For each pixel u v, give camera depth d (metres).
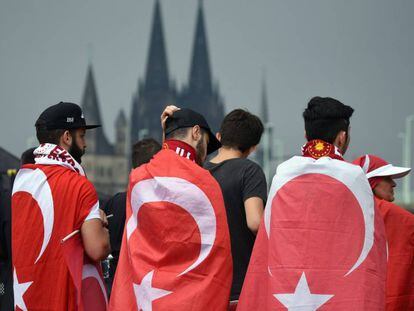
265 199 12.00
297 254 10.63
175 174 11.12
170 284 10.83
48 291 11.50
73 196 11.55
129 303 11.08
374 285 10.61
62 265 11.49
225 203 12.00
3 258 12.80
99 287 11.66
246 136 12.52
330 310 10.52
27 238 11.59
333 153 11.12
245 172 12.02
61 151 11.85
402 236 13.00
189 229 10.98
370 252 10.68
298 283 10.56
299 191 10.78
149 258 10.98
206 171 11.16
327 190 10.76
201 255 10.94
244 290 10.84
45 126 12.02
